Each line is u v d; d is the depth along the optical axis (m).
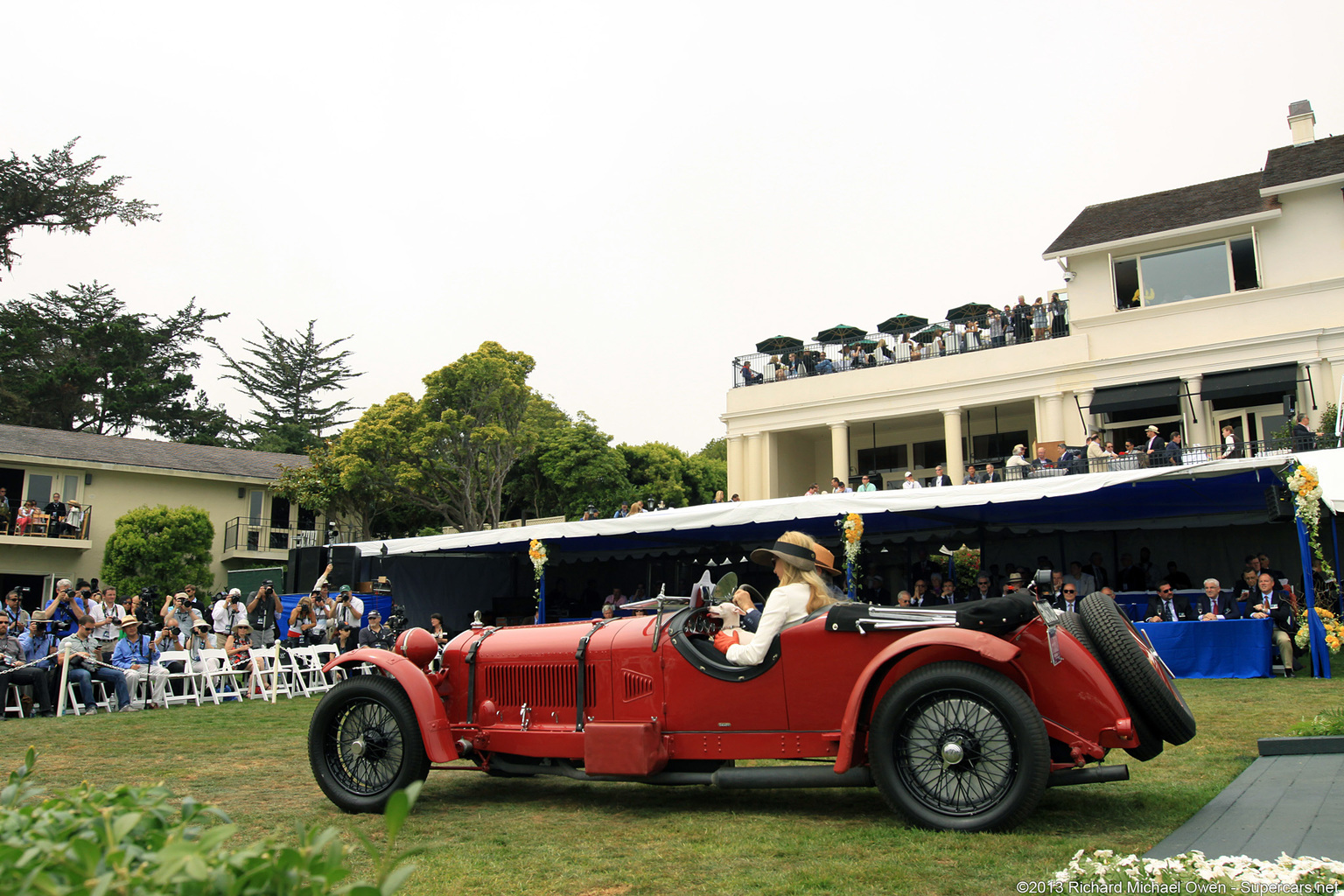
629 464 40.91
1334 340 19.98
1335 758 5.39
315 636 14.44
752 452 27.58
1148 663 4.18
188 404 48.00
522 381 32.78
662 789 5.46
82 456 29.06
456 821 4.62
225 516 31.77
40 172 35.31
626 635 5.00
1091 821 4.10
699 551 20.94
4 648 10.27
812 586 4.71
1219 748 5.97
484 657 5.30
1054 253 23.42
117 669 11.09
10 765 6.61
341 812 4.92
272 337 55.44
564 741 4.93
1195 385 21.34
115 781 5.84
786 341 28.16
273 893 1.38
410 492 31.86
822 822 4.38
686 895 3.22
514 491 38.47
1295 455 14.12
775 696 4.57
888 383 25.48
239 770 6.32
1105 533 19.28
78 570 28.39
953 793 4.05
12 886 1.37
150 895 1.32
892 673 4.30
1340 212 20.73
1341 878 2.81
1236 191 23.27
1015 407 25.05
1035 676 4.16
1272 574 13.75
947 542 19.42
